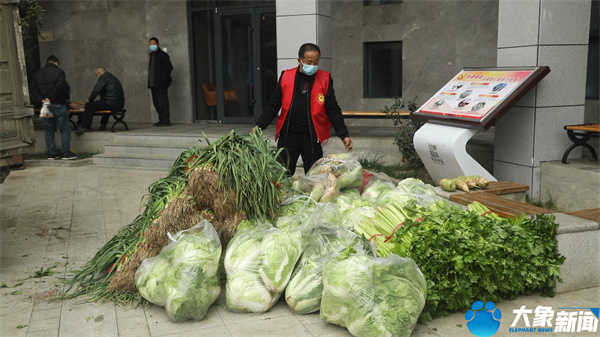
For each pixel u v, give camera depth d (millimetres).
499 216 4633
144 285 3945
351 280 3496
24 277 4738
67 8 14805
